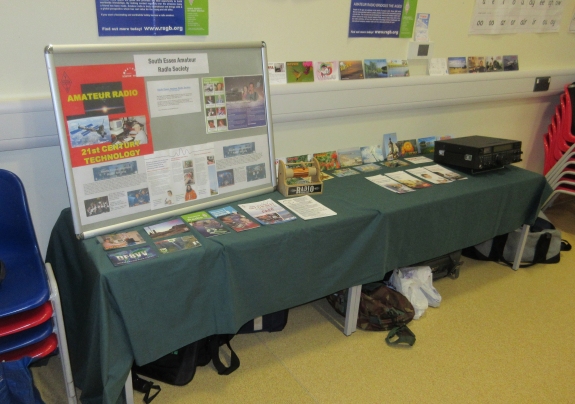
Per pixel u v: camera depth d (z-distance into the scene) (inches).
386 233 77.7
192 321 64.5
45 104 67.5
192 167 71.9
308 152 97.3
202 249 61.7
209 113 72.2
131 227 67.1
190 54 68.6
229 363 79.1
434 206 83.2
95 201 63.4
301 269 72.1
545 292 104.7
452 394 74.0
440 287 105.0
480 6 108.6
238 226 69.2
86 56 60.0
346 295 88.2
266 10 82.7
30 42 65.5
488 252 116.8
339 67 93.7
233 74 73.6
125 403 66.8
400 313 87.4
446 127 117.3
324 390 73.8
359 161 103.2
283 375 76.8
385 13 95.9
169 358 73.3
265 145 80.0
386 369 79.0
